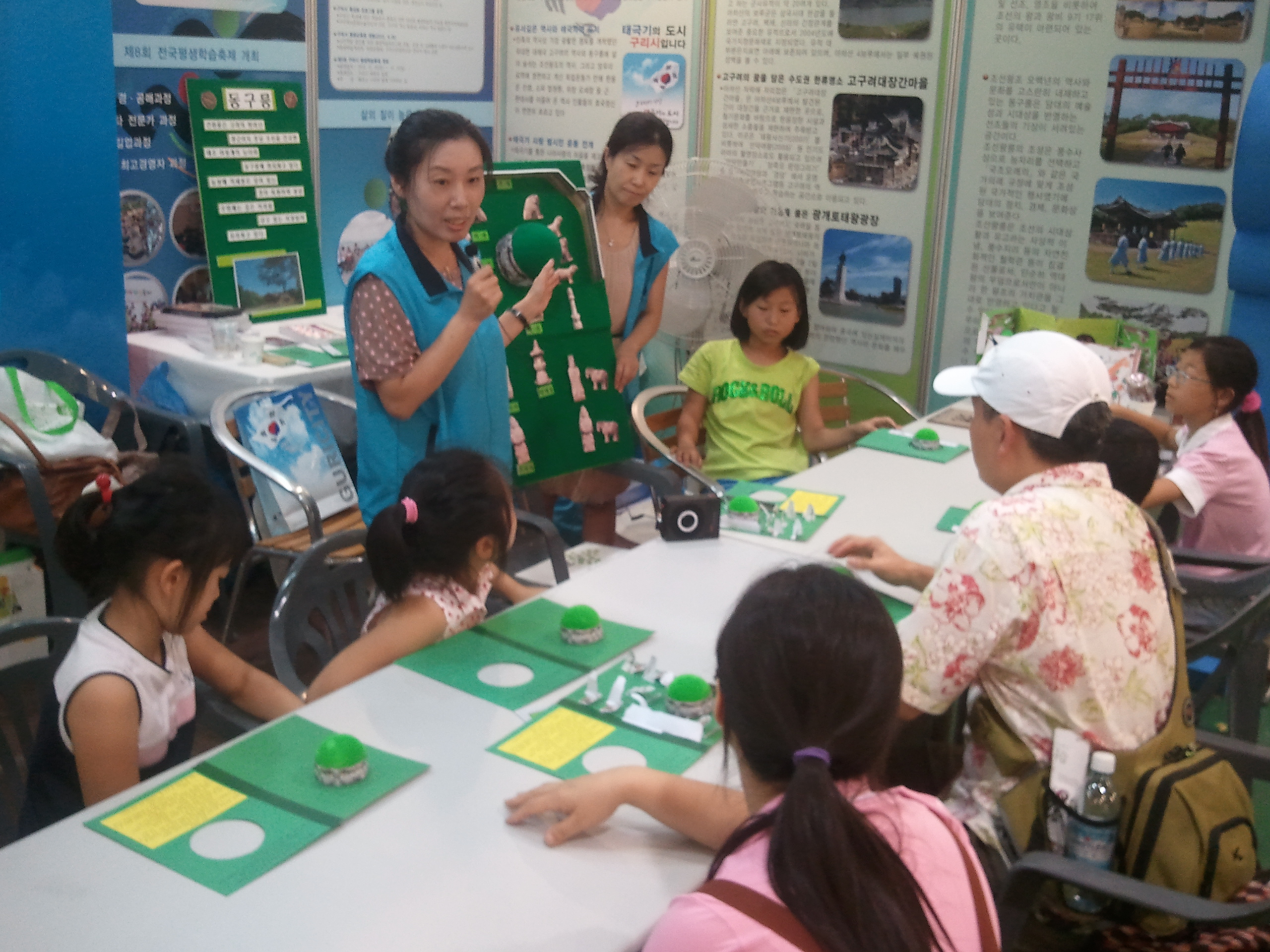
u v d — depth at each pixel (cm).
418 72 452
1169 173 353
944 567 157
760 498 264
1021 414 162
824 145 415
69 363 336
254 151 398
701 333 409
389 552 186
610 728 161
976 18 374
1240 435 281
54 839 134
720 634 105
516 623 194
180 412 359
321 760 146
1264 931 151
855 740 97
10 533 314
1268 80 303
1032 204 379
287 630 211
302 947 117
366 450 256
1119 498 163
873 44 396
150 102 370
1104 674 155
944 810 107
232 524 166
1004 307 392
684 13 433
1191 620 267
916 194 400
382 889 126
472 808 142
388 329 244
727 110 434
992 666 159
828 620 98
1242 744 178
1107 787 150
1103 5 352
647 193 347
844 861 89
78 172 331
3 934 117
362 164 443
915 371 416
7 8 306
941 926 92
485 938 119
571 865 132
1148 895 136
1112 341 339
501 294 249
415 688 171
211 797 143
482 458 192
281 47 402
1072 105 364
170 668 171
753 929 89
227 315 369
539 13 466
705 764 153
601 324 328
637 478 326
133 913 121
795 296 345
